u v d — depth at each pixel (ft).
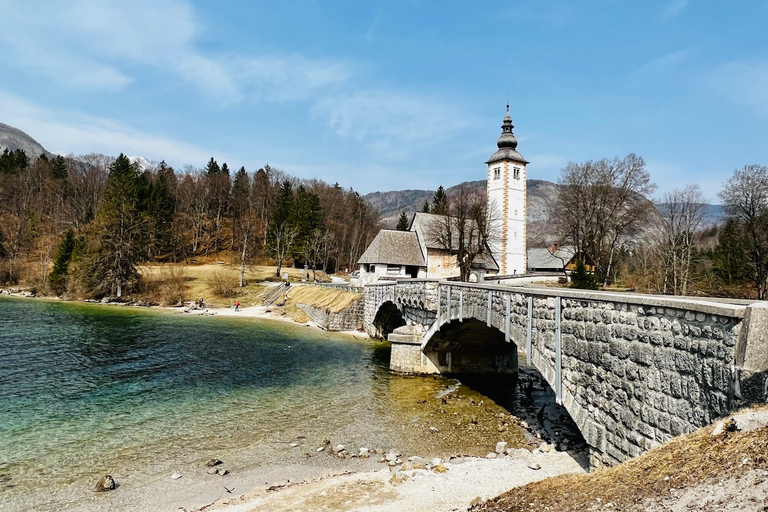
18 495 46.16
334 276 365.40
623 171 190.19
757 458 21.35
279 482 50.39
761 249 162.61
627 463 30.71
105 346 124.16
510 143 236.43
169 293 245.86
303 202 371.35
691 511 20.89
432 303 95.91
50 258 290.97
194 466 54.13
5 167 409.49
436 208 357.61
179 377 95.25
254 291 270.67
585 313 42.34
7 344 120.47
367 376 103.35
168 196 382.83
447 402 84.12
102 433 63.72
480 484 47.96
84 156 454.40
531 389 96.07
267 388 89.76
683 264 206.28
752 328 24.90
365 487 47.50
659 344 32.63
